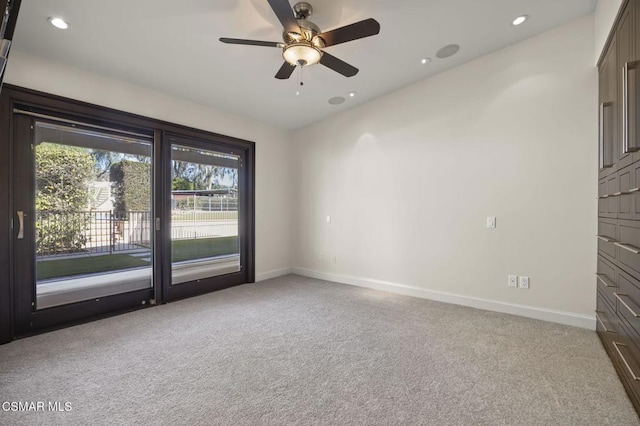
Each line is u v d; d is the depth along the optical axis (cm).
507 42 301
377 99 411
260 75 323
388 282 404
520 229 305
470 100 334
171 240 360
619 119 200
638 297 165
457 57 323
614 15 206
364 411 163
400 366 210
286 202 509
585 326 273
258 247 463
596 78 266
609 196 220
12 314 251
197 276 389
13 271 254
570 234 280
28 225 262
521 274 305
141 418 157
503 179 314
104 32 238
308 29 213
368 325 285
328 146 468
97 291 306
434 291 363
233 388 185
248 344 246
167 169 355
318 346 242
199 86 338
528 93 299
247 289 414
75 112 282
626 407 165
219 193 415
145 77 311
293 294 390
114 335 261
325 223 473
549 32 286
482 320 295
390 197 401
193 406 167
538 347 237
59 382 190
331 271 467
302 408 166
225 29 243
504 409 165
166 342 248
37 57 260
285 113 435
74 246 291
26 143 260
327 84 359
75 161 290
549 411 163
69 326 280
